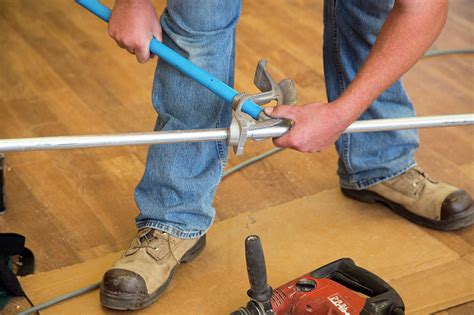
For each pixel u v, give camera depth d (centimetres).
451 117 209
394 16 187
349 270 214
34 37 364
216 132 191
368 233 255
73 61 348
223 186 276
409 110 254
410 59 188
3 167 257
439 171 286
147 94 329
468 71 349
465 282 236
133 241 233
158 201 229
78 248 247
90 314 223
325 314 201
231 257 244
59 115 311
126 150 294
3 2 391
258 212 263
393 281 235
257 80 204
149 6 211
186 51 210
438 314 224
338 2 236
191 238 234
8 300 224
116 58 353
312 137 190
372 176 262
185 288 232
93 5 214
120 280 219
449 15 392
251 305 198
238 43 364
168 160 221
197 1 202
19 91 325
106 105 320
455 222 253
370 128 204
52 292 229
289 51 361
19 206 263
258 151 296
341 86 250
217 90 198
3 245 229
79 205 265
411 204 258
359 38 238
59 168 282
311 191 275
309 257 244
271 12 393
